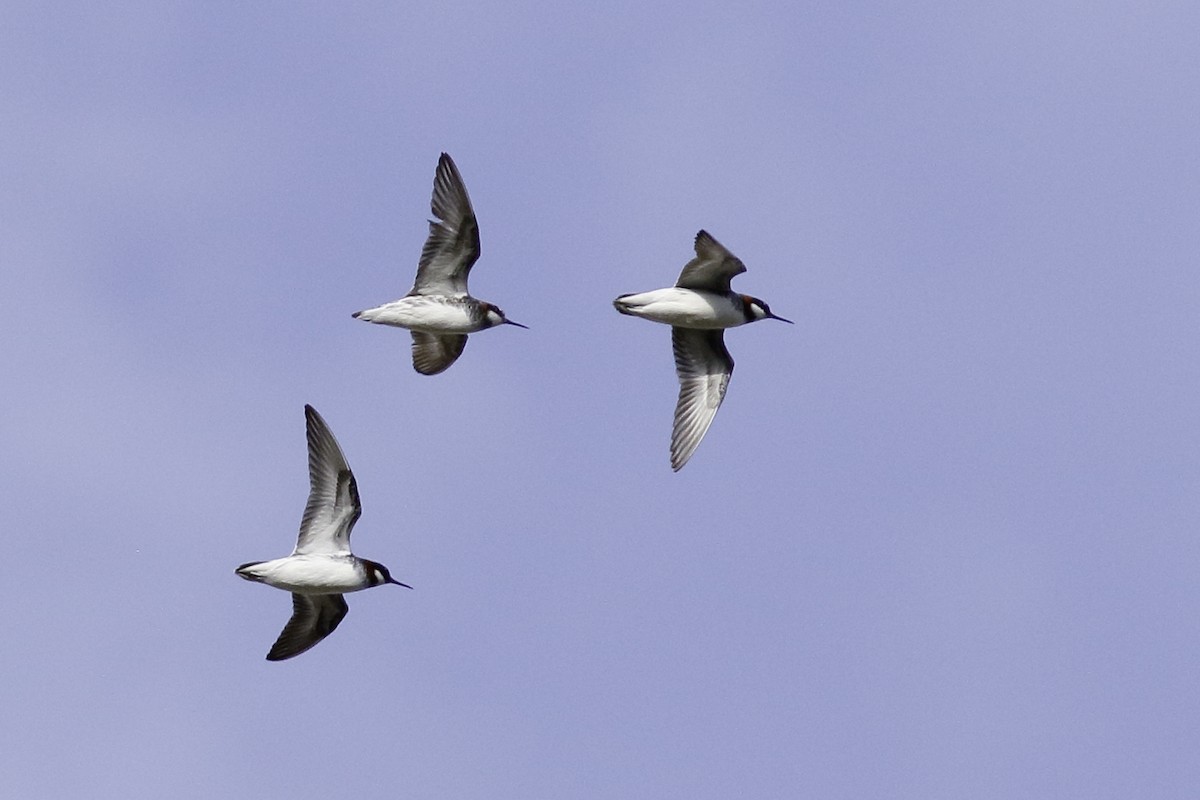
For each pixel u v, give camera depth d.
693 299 33.50
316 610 32.88
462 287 34.81
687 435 35.00
